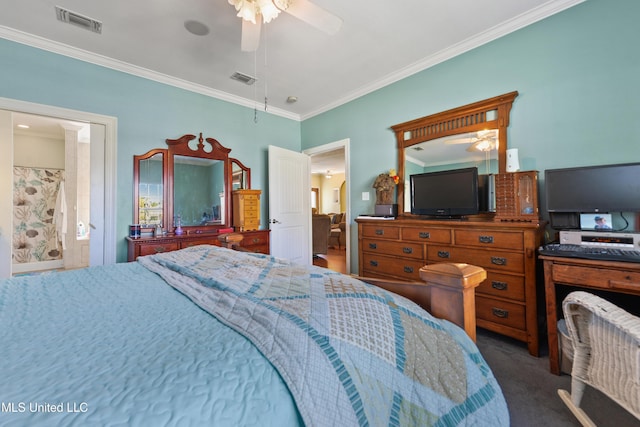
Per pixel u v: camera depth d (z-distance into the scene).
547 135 2.15
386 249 2.73
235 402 0.49
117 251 2.86
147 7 2.07
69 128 4.54
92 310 0.88
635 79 1.81
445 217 2.73
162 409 0.44
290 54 2.71
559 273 1.62
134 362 0.56
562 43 2.08
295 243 4.18
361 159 3.59
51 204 4.91
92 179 2.75
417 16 2.20
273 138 4.19
